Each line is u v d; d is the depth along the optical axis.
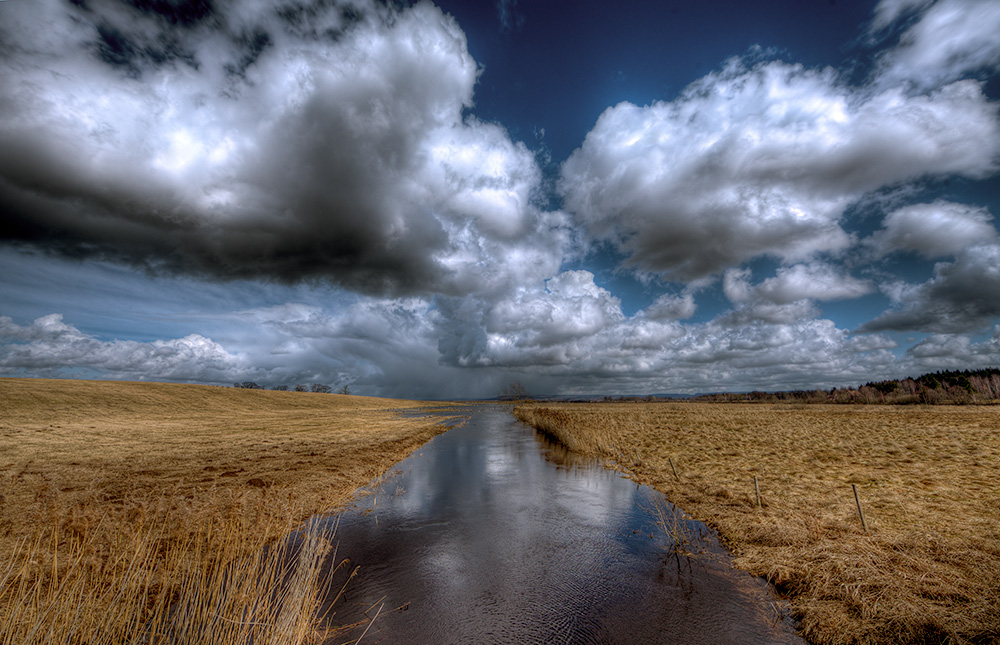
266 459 15.80
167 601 5.01
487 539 7.94
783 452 17.11
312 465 14.55
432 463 17.38
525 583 6.03
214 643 4.07
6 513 8.19
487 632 4.74
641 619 5.00
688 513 9.50
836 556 5.97
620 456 17.44
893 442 19.88
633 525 8.75
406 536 8.08
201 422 40.75
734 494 10.31
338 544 7.59
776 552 6.61
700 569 6.45
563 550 7.33
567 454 20.06
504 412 77.81
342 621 4.98
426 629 4.80
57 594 4.02
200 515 7.83
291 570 6.16
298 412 71.25
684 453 17.62
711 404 93.75
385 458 17.53
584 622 4.95
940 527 7.40
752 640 4.53
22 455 16.45
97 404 52.06
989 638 4.05
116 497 9.52
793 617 4.99
